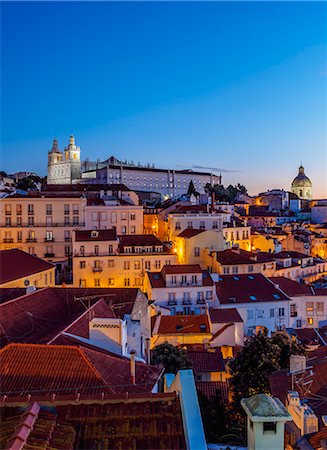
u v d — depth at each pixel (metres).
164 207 135.88
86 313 28.61
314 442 15.14
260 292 71.00
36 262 68.19
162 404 14.77
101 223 103.88
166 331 57.81
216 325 58.31
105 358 21.27
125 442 13.10
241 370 33.69
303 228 153.38
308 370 25.44
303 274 102.12
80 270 84.31
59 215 99.31
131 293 35.56
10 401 14.70
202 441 12.54
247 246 120.75
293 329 60.22
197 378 41.94
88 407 14.61
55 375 19.20
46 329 28.27
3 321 27.25
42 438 12.53
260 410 12.30
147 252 87.31
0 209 96.62
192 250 89.94
